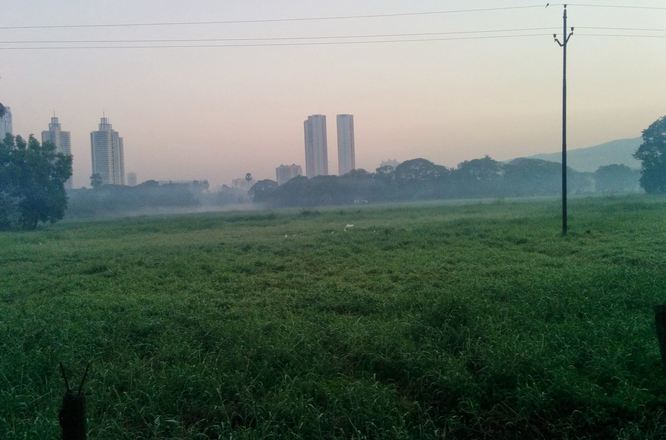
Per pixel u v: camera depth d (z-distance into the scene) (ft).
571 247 63.26
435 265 53.42
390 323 30.37
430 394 22.39
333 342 27.66
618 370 22.67
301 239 85.81
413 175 307.78
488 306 32.24
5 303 42.75
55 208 153.28
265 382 23.47
